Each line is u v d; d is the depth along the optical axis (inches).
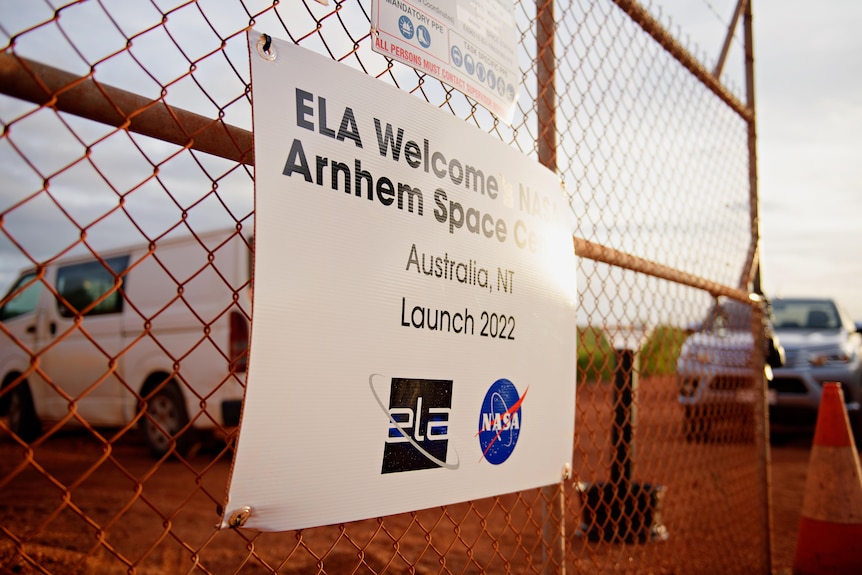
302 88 50.4
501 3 75.5
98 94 42.8
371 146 54.8
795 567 127.3
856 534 121.3
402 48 62.1
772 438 316.5
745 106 150.4
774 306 327.9
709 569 124.3
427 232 58.7
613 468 131.5
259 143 46.9
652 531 129.5
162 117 46.8
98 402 251.4
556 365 74.6
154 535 142.2
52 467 222.8
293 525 46.5
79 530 143.4
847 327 308.2
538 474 70.9
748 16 151.3
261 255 45.8
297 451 46.8
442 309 59.4
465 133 64.4
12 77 38.3
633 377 112.0
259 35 48.3
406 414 55.1
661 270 105.8
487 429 63.8
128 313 244.2
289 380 46.4
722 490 135.5
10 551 122.5
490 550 141.3
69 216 39.0
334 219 50.9
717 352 139.2
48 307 270.4
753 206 150.9
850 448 125.5
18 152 36.9
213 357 218.2
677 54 113.9
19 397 273.7
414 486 55.6
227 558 128.1
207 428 225.5
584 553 121.1
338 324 50.1
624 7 97.6
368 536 147.1
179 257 234.5
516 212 70.2
